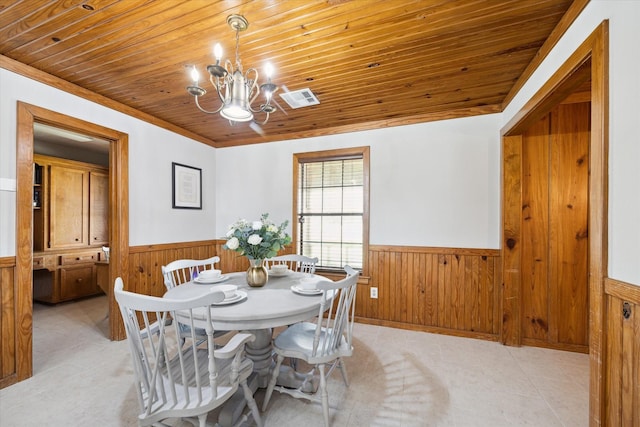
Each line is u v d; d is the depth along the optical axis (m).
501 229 2.72
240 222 2.17
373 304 3.19
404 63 2.05
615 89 1.17
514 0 1.45
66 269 4.02
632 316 1.08
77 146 4.48
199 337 2.03
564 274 2.59
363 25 1.65
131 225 2.88
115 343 2.68
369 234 3.22
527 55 1.94
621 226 1.14
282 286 2.08
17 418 1.65
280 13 1.56
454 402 1.83
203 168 3.82
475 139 2.87
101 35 1.75
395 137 3.15
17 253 2.03
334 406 1.78
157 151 3.16
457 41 1.79
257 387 1.92
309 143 3.54
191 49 1.90
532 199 2.66
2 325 1.96
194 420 1.46
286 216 3.66
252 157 3.85
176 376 1.44
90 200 4.42
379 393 1.92
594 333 1.28
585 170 2.54
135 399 1.84
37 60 2.03
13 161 2.03
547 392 1.95
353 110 2.90
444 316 2.94
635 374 1.07
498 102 2.72
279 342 1.80
